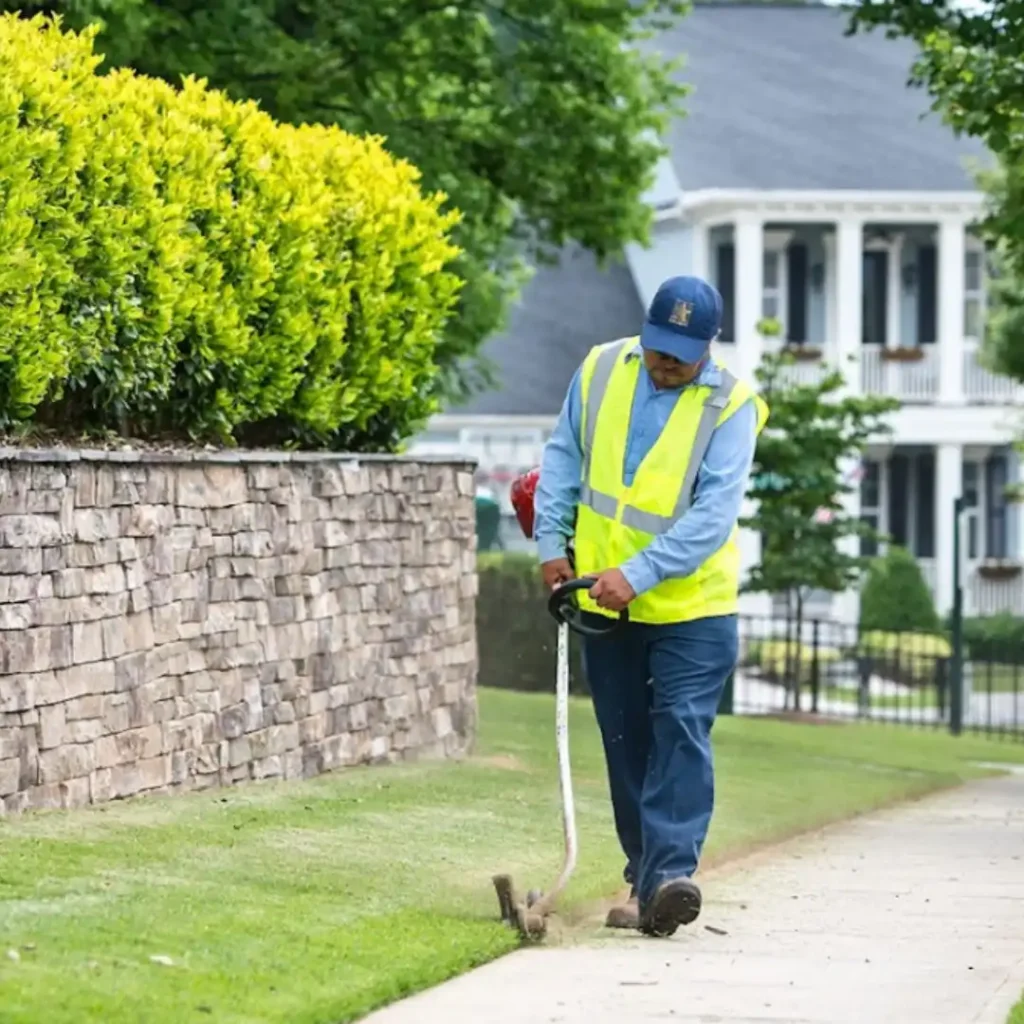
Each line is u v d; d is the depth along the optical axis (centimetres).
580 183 4819
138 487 2441
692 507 1894
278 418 2998
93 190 2422
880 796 3725
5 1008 1348
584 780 3188
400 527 3192
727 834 2781
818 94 10362
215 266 2681
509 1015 1499
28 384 2306
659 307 1891
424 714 3294
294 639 2839
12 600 2188
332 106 4391
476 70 4588
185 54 4028
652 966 1722
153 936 1614
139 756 2448
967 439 9731
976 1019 1517
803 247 9894
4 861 1906
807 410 6506
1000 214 4656
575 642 6519
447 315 3341
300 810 2453
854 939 1905
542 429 10038
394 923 1780
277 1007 1438
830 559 6544
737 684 7975
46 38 2459
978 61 4172
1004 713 7744
